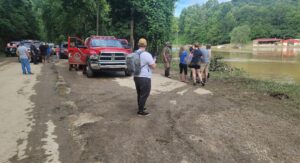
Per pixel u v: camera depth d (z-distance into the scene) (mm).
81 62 16359
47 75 15898
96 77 15102
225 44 151000
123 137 6023
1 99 9539
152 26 29484
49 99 9531
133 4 28438
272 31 141125
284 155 5301
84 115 7633
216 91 11273
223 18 167875
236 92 11148
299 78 20766
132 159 5043
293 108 8727
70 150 5422
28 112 7957
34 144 5699
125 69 14930
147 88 7398
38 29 63656
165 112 7906
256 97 10242
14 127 6699
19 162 4945
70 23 29438
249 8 175250
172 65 23828
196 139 5957
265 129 6641
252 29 145375
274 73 24328
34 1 60875
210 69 20906
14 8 48844
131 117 7410
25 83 12914
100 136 6082
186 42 170375
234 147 5598
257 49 113375
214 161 5016
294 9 150250
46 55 26453
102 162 4930
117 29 29750
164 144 5684
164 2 31484
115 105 8672
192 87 11930
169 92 10727
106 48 14781
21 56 16125
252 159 5113
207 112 7965
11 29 44375
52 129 6562
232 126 6797
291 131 6551
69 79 14195
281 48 115000
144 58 7207
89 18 28422
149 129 6512
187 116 7555
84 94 10305
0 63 23859
